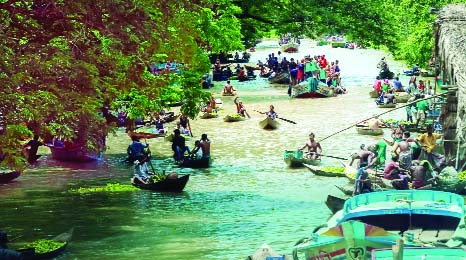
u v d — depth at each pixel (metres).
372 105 65.19
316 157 41.75
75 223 29.52
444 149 37.53
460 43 39.56
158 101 38.69
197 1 31.66
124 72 28.91
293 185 36.44
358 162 37.59
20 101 23.84
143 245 26.20
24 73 24.12
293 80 79.19
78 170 41.06
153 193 35.12
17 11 25.95
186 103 41.94
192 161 41.34
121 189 35.91
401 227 22.88
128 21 26.77
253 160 43.22
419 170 32.59
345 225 19.61
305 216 30.11
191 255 24.88
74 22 26.86
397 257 16.95
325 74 76.31
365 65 103.12
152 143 49.53
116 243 26.45
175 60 34.62
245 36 69.44
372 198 23.12
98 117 26.56
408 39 69.69
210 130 54.06
